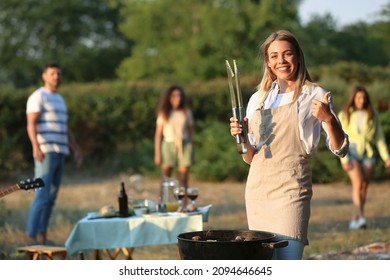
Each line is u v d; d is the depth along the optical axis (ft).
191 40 233.35
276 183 34.58
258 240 32.63
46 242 63.72
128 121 135.54
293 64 34.83
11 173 125.90
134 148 134.92
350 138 72.84
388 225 74.13
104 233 48.11
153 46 270.26
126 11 281.95
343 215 81.51
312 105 33.19
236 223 76.69
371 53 323.98
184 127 84.43
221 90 138.72
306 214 34.60
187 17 264.11
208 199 98.17
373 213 81.92
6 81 355.15
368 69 173.37
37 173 64.54
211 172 118.93
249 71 209.97
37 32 356.18
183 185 84.84
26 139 128.47
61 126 65.41
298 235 34.27
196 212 50.90
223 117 138.92
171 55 255.09
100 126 134.62
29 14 349.20
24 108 127.75
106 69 342.23
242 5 225.76
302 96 34.47
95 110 134.21
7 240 64.08
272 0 224.94
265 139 34.88
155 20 268.00
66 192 107.04
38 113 64.44
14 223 74.13
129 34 274.36
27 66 345.72
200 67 224.74
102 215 49.96
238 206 90.48
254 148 35.55
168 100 84.64
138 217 49.65
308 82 34.81
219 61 223.30
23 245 61.67
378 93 129.90
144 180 121.19
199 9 257.34
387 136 113.80
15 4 350.43
